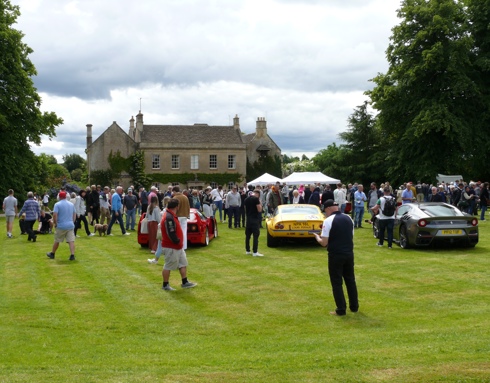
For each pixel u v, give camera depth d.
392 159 46.88
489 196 26.64
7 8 42.97
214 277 12.14
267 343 7.07
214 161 65.38
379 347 6.58
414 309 8.91
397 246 17.00
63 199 14.94
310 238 17.25
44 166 49.97
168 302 9.74
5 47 39.59
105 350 6.83
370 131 63.16
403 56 43.31
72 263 14.35
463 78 39.72
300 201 27.53
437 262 13.62
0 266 13.98
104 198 23.42
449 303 9.27
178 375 5.52
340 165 64.81
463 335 7.01
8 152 40.12
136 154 62.25
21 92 39.94
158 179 63.38
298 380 5.25
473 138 40.81
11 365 6.09
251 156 68.56
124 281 11.76
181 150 64.12
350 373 5.41
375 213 19.38
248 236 15.80
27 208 19.69
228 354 6.52
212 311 9.05
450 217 15.52
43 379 5.42
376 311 8.85
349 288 8.86
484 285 10.73
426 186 31.73
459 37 41.66
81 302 9.76
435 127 39.19
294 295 10.16
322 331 7.74
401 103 43.03
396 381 5.11
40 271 13.10
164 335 7.66
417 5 42.69
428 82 42.59
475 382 4.97
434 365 5.55
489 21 41.56
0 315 8.80
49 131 43.53
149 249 17.25
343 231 8.67
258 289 10.76
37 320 8.48
